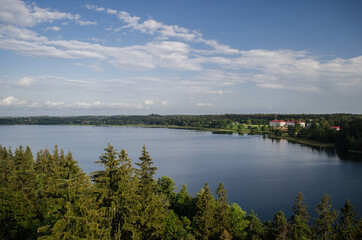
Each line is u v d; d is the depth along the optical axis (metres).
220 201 53.75
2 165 64.69
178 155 161.25
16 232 32.88
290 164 131.75
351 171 114.31
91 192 27.92
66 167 26.11
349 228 49.81
